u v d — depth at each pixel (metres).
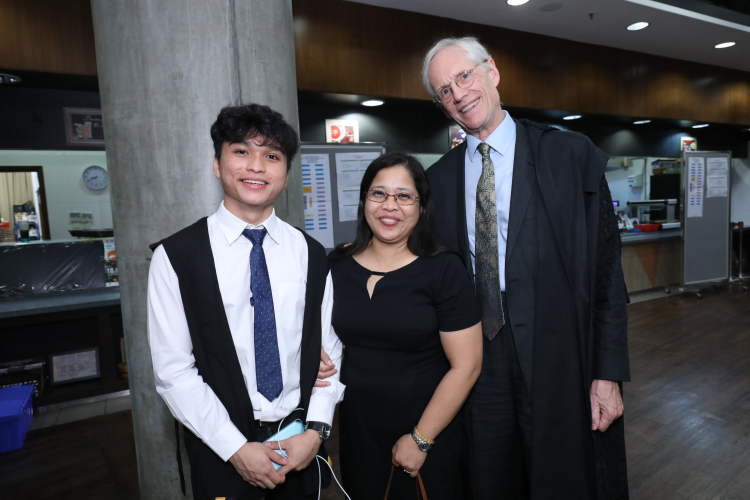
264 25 1.56
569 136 1.42
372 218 1.28
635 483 2.14
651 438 2.54
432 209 1.36
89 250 3.63
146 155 1.48
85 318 3.57
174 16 1.42
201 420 1.02
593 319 1.38
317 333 1.18
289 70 1.68
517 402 1.42
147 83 1.45
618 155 6.75
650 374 3.43
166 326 1.04
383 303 1.27
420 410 1.29
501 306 1.40
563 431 1.35
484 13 4.42
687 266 5.96
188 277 1.05
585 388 1.35
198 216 1.50
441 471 1.29
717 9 4.54
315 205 3.56
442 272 1.27
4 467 2.46
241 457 1.03
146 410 1.62
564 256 1.35
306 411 1.16
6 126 3.44
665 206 6.87
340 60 4.03
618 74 5.65
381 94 4.23
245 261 1.09
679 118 6.23
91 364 3.49
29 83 3.38
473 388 1.45
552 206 1.36
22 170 4.76
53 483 2.29
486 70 1.44
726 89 6.70
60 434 2.83
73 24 3.16
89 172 5.07
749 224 8.21
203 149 1.47
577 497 1.35
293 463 1.08
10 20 2.98
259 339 1.08
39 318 3.16
